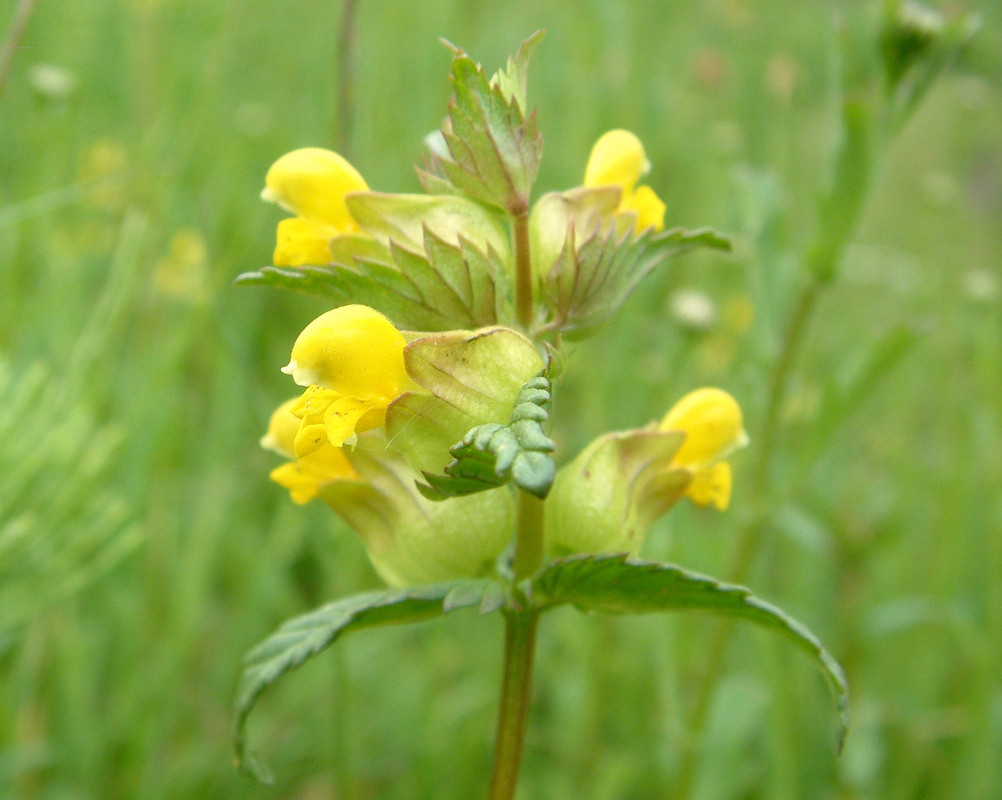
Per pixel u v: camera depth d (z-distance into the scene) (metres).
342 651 0.12
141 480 0.15
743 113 0.28
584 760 0.15
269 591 0.16
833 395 0.13
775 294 0.14
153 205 0.16
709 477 0.10
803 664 0.15
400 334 0.08
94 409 0.13
